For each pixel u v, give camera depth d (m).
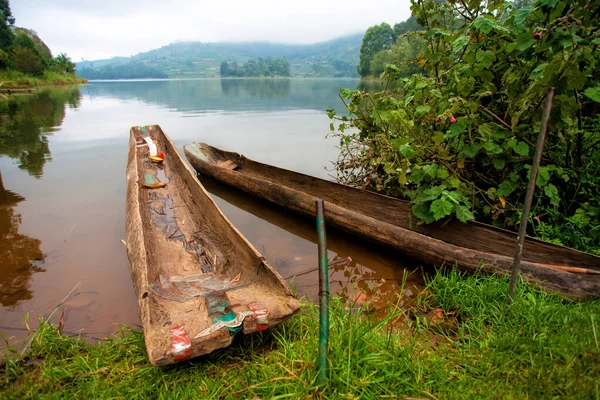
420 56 4.53
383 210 4.11
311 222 4.50
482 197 3.93
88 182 5.79
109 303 2.81
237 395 1.90
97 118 12.76
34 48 40.50
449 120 3.58
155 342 2.02
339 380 1.83
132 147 6.32
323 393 1.81
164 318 2.31
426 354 2.15
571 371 1.81
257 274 2.75
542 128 2.08
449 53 4.25
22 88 27.80
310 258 3.64
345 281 3.27
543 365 1.92
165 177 5.52
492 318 2.41
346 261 3.58
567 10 3.03
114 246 3.73
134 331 2.41
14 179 5.91
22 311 2.70
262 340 2.31
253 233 4.26
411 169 3.92
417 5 4.23
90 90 33.09
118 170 6.49
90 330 2.51
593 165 3.34
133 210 3.69
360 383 1.84
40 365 2.12
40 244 3.74
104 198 5.09
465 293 2.65
